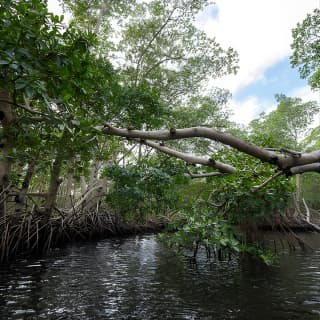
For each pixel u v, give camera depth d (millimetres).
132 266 7402
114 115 7426
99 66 6816
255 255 7637
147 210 15961
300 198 22859
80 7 13719
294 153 2918
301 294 4918
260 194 7426
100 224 14391
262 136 9180
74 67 3051
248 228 9008
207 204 8484
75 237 12648
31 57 2719
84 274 6488
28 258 8570
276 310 4207
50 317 3963
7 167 8102
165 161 10133
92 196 14914
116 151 13766
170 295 4918
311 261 7938
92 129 3777
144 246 11414
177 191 14828
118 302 4578
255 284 5547
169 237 9359
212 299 4691
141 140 4754
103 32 15414
